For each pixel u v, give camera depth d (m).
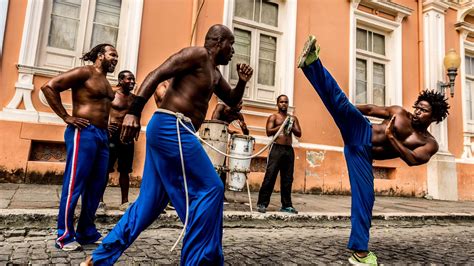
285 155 4.70
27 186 5.23
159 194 2.09
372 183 2.93
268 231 4.21
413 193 8.70
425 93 3.00
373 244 3.86
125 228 2.05
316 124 7.88
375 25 9.05
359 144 2.94
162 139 2.01
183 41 6.84
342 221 4.82
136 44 6.41
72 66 6.14
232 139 4.59
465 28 10.15
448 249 3.79
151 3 6.66
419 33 9.68
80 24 6.27
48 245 2.96
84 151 2.80
